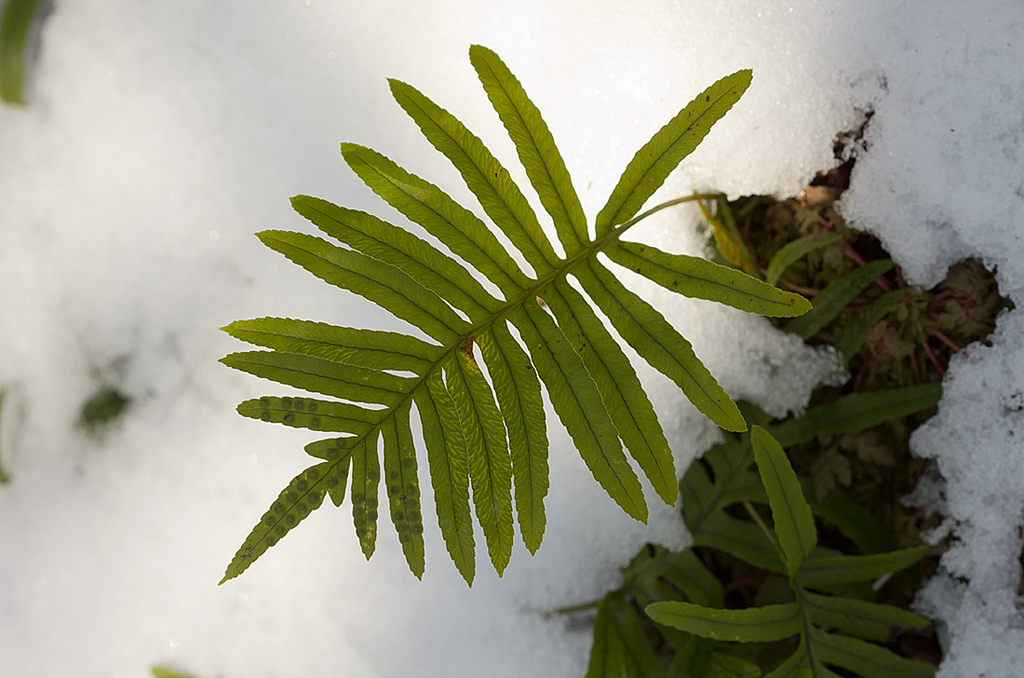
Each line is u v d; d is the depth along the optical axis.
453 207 0.48
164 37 0.60
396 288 0.48
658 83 0.54
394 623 0.60
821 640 0.52
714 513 0.56
